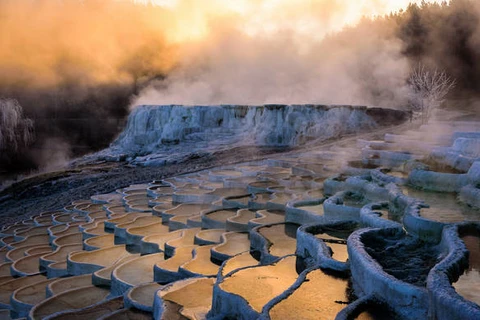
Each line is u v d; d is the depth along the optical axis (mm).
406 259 4602
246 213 9320
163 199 12422
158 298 4957
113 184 16125
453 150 8750
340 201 7559
